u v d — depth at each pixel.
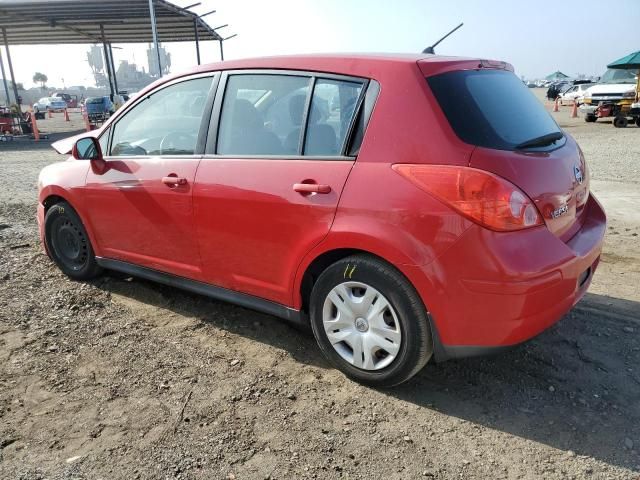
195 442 2.60
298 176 3.02
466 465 2.46
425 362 2.85
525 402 2.92
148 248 3.92
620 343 3.53
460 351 2.72
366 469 2.43
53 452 2.53
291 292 3.20
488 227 2.51
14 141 20.47
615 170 10.38
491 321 2.59
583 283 3.02
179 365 3.30
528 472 2.42
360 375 3.04
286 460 2.48
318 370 3.25
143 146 3.93
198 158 3.53
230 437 2.64
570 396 2.96
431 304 2.66
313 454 2.53
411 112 2.74
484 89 2.98
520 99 3.23
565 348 3.47
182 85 3.76
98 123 30.53
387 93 2.83
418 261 2.63
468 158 2.57
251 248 3.29
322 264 3.14
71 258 4.60
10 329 3.73
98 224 4.21
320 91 3.08
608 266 4.96
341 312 3.02
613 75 24.14
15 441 2.60
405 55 3.06
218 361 3.36
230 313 4.02
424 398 2.96
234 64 3.52
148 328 3.79
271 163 3.18
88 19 22.17
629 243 5.62
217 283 3.60
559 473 2.41
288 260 3.13
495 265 2.50
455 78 2.88
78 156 4.02
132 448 2.56
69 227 4.53
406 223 2.65
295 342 3.60
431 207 2.59
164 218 3.70
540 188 2.69
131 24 23.12
